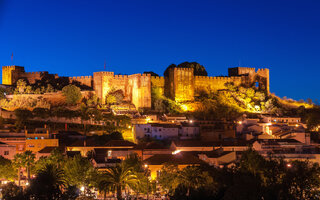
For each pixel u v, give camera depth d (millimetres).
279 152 175875
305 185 124938
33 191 124938
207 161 167500
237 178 126688
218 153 170500
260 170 130000
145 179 136250
